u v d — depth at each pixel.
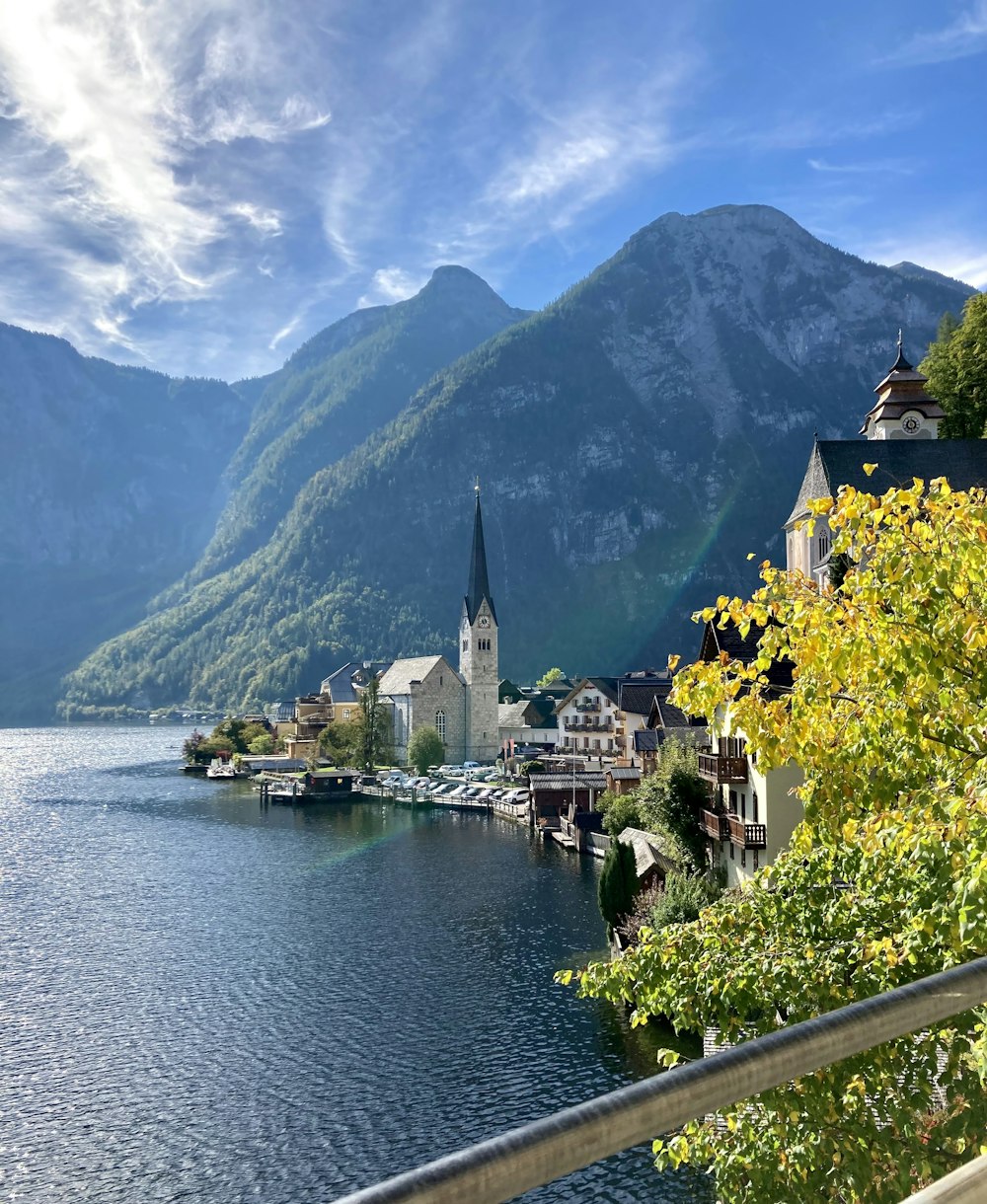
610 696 137.75
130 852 87.62
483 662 169.75
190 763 181.50
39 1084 37.09
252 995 46.69
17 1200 29.44
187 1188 29.89
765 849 38.31
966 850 9.26
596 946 53.78
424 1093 35.62
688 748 52.88
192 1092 36.16
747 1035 12.55
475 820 110.94
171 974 50.06
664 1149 9.69
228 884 72.62
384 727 164.75
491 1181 1.92
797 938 12.78
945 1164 6.01
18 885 72.31
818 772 12.36
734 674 12.48
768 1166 8.16
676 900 40.72
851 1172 6.74
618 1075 36.47
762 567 12.20
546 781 106.38
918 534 10.77
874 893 12.35
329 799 132.75
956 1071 6.05
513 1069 37.44
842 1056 2.75
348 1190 29.56
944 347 83.31
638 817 65.12
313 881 73.69
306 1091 36.12
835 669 11.02
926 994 3.01
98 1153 32.06
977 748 10.99
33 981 49.03
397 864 81.19
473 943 54.97
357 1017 43.34
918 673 10.47
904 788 12.17
